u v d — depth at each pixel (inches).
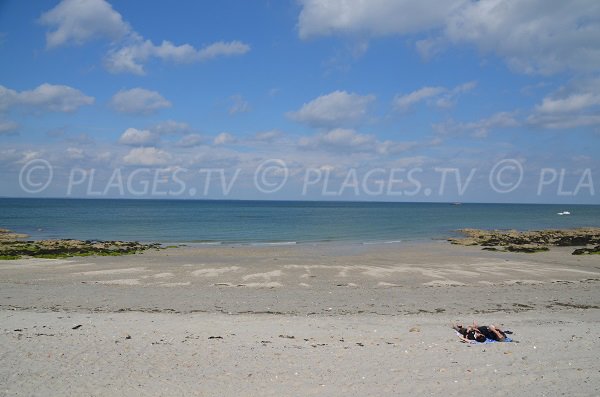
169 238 2044.8
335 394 346.0
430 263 1229.1
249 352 451.5
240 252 1485.0
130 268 1082.1
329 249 1611.7
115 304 702.5
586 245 1755.7
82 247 1513.3
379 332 536.7
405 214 4985.2
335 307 695.7
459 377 382.6
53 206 6688.0
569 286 897.5
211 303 716.0
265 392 349.4
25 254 1333.7
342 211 5836.6
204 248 1614.2
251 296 773.9
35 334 505.0
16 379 368.5
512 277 1010.1
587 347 473.4
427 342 493.4
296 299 752.3
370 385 364.2
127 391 347.6
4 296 751.1
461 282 943.7
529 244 1770.4
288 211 5629.9
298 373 391.2
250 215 4365.2
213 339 497.4
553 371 397.7
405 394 346.6
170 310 665.0
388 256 1401.3
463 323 590.2
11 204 7564.0
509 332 535.5
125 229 2554.1
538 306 716.0
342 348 468.1
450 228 2866.6
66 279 935.0
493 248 1631.4
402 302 735.7
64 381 365.7
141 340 488.7
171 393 345.4
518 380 375.2
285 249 1599.4
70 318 593.3
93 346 462.6
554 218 4503.0
